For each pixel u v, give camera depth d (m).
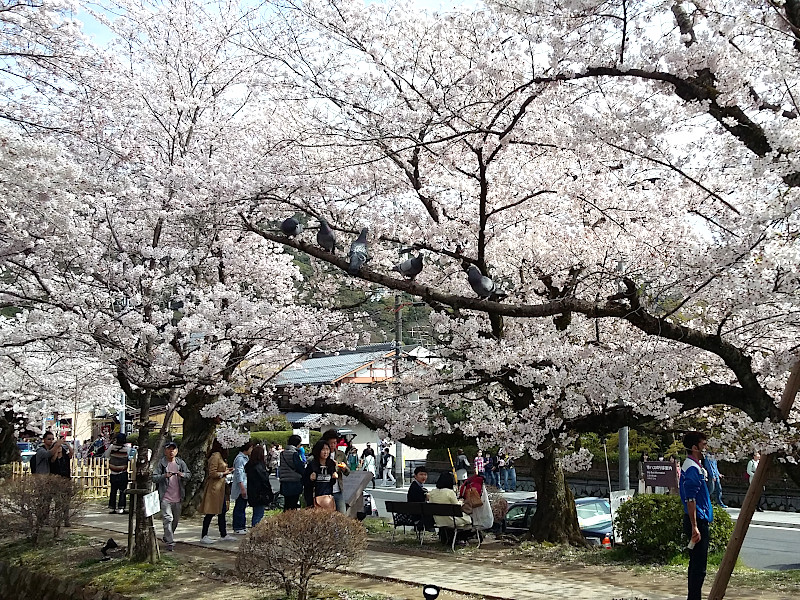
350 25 9.80
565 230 11.09
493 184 10.71
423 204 11.38
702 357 9.97
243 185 9.82
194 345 12.20
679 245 9.35
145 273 10.82
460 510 12.03
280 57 10.19
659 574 9.77
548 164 10.62
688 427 11.36
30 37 10.38
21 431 21.53
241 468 12.85
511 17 8.75
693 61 7.66
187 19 12.53
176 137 12.45
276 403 12.01
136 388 11.38
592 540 13.07
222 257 13.25
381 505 23.25
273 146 10.32
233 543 12.02
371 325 13.42
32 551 11.98
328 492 11.24
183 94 12.29
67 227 10.36
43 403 20.55
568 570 10.10
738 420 9.90
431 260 11.85
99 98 11.43
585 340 11.64
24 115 11.27
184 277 12.84
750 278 7.40
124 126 12.11
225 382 11.91
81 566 10.70
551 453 12.66
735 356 8.24
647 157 8.41
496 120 9.86
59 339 11.09
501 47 9.33
